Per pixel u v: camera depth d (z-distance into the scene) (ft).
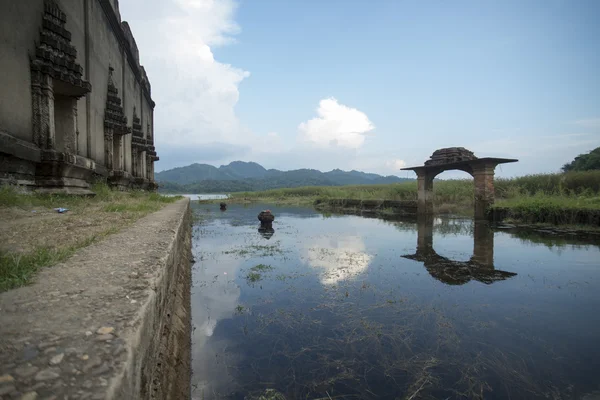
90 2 29.40
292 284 17.31
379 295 15.30
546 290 15.66
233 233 36.94
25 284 5.85
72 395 2.93
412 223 42.75
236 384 8.75
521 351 10.25
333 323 12.38
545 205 35.73
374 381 8.83
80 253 8.39
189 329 11.78
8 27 18.13
